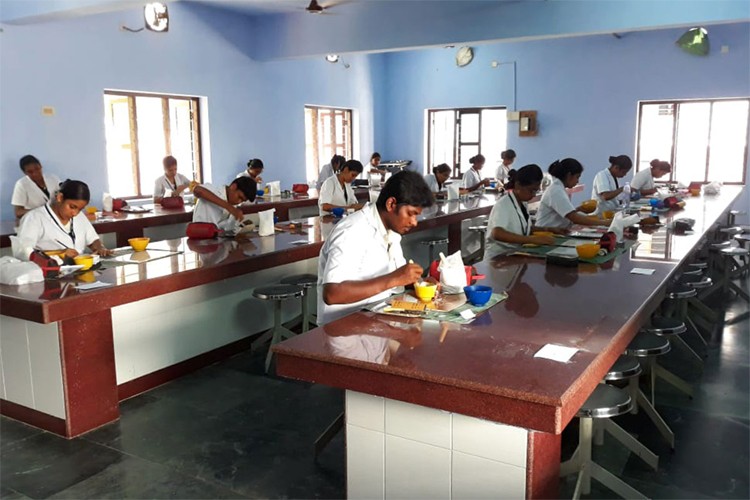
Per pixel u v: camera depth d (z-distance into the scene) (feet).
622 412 6.82
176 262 10.95
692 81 28.94
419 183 7.14
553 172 14.51
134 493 8.05
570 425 9.84
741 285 19.42
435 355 5.71
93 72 22.40
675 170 30.45
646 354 8.41
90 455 9.05
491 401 4.99
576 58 31.35
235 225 14.42
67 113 21.77
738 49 27.81
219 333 13.04
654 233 13.62
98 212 19.15
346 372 5.68
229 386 11.70
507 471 5.65
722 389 11.37
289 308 14.80
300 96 31.48
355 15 25.57
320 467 8.65
